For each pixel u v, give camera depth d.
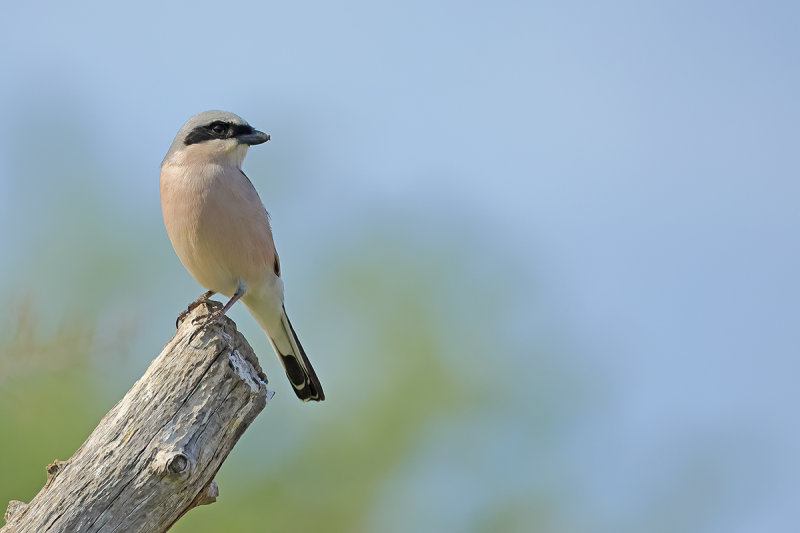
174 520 7.51
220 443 7.64
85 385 11.79
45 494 7.24
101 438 7.42
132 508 7.21
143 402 7.58
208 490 7.77
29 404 10.94
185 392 7.64
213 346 7.83
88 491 7.17
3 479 11.18
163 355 7.88
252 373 8.05
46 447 11.31
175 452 7.29
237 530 12.76
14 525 7.13
